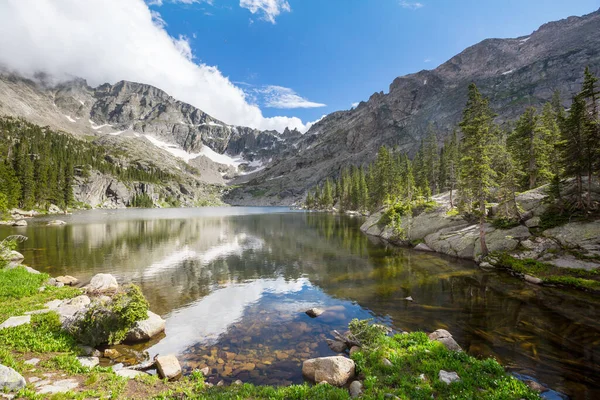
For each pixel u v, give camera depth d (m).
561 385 10.68
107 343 14.51
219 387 10.61
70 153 181.75
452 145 89.06
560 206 31.64
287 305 21.28
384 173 92.69
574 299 21.17
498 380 10.09
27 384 9.23
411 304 20.72
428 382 10.29
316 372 11.36
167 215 121.94
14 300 17.94
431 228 46.19
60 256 36.28
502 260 30.02
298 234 63.06
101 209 160.75
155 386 10.41
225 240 54.09
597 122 29.02
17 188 89.44
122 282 27.12
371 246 47.22
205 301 22.20
